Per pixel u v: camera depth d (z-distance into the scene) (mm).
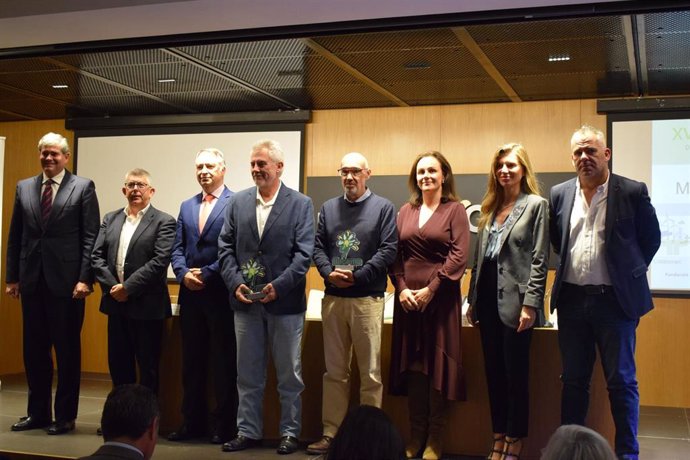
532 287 3707
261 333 4277
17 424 4723
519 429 3803
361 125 7516
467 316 4020
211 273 4418
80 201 4750
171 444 4363
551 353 4098
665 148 6711
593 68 5977
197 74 6320
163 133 7930
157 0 4238
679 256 6648
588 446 1613
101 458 2029
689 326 6605
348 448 1637
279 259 4254
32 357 4742
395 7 4160
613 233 3580
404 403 4379
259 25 4477
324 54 5699
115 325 4637
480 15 4223
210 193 4637
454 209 4125
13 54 5000
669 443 4836
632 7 3971
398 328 4141
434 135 7332
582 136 3594
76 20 4445
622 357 3564
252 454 4117
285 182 7617
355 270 4121
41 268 4688
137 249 4602
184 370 4516
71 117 8148
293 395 4219
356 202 4262
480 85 6574
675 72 6055
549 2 4016
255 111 7727
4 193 8328
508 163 3865
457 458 4125
